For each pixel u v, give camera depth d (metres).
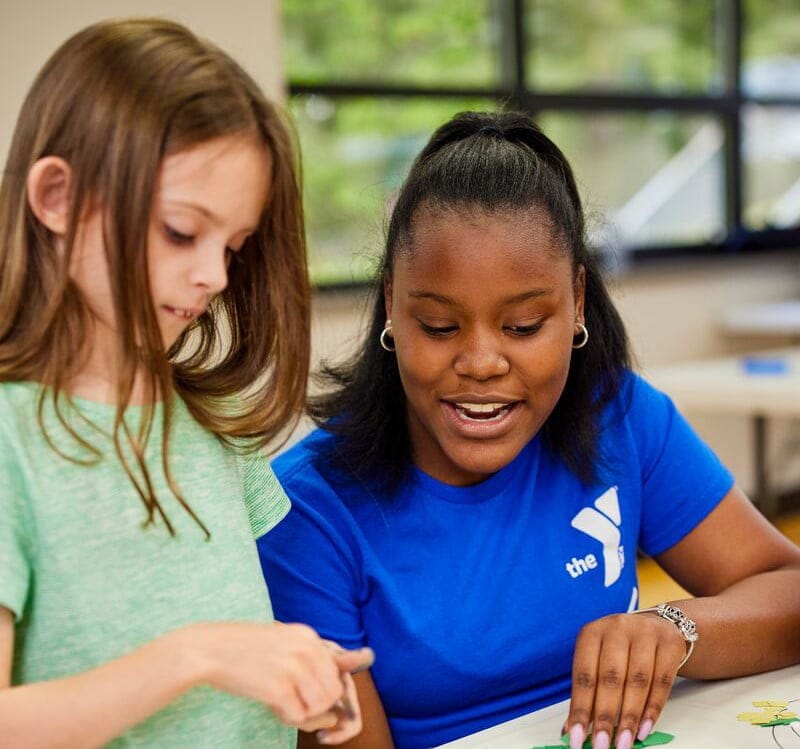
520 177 1.05
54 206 0.76
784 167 4.85
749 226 4.73
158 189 0.74
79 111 0.74
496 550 1.13
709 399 2.96
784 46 4.77
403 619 1.09
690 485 1.27
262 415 0.89
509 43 3.97
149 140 0.73
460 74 3.89
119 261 0.73
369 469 1.12
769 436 4.42
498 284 1.01
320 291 3.33
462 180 1.04
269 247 0.85
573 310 1.08
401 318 1.06
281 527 1.11
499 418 1.06
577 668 0.99
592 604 1.17
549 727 0.99
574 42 4.13
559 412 1.19
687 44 4.48
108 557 0.79
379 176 3.69
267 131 0.79
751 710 1.01
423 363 1.04
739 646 1.09
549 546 1.16
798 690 1.07
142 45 0.75
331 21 3.59
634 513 1.24
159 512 0.81
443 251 1.02
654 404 1.29
